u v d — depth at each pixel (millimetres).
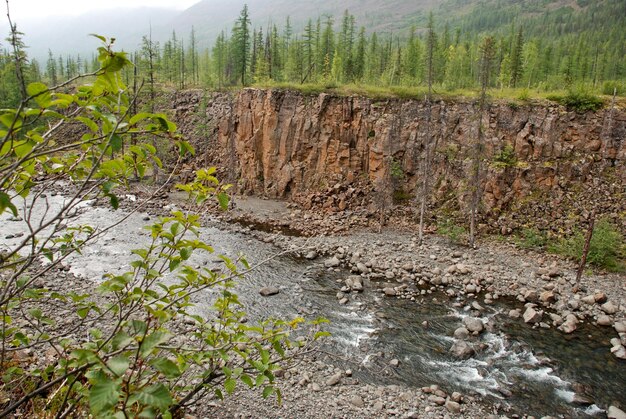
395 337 20625
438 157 42188
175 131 3900
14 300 4770
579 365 19000
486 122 40188
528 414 15531
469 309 24203
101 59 3201
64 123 3586
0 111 2980
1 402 6582
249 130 50594
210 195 5496
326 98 45688
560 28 192500
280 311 22453
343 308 23469
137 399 3184
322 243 34500
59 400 6238
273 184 48281
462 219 38750
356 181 44906
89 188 4234
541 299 25578
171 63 82000
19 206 33500
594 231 30703
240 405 13992
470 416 15094
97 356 3244
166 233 4613
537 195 37656
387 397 15703
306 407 14500
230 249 31703
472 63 66938
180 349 5102
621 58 96250
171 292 4859
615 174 36625
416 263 30719
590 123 37719
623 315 23641
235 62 72062
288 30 95250
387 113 44125
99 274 24250
